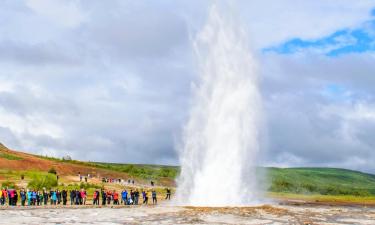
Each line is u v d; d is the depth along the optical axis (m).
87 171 128.88
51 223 26.44
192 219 29.69
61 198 53.53
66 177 105.44
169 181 130.50
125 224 26.61
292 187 135.75
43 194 47.03
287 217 32.38
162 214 32.53
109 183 96.38
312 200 69.88
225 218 30.44
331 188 146.62
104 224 26.48
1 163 112.50
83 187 74.69
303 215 34.50
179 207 38.56
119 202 53.66
